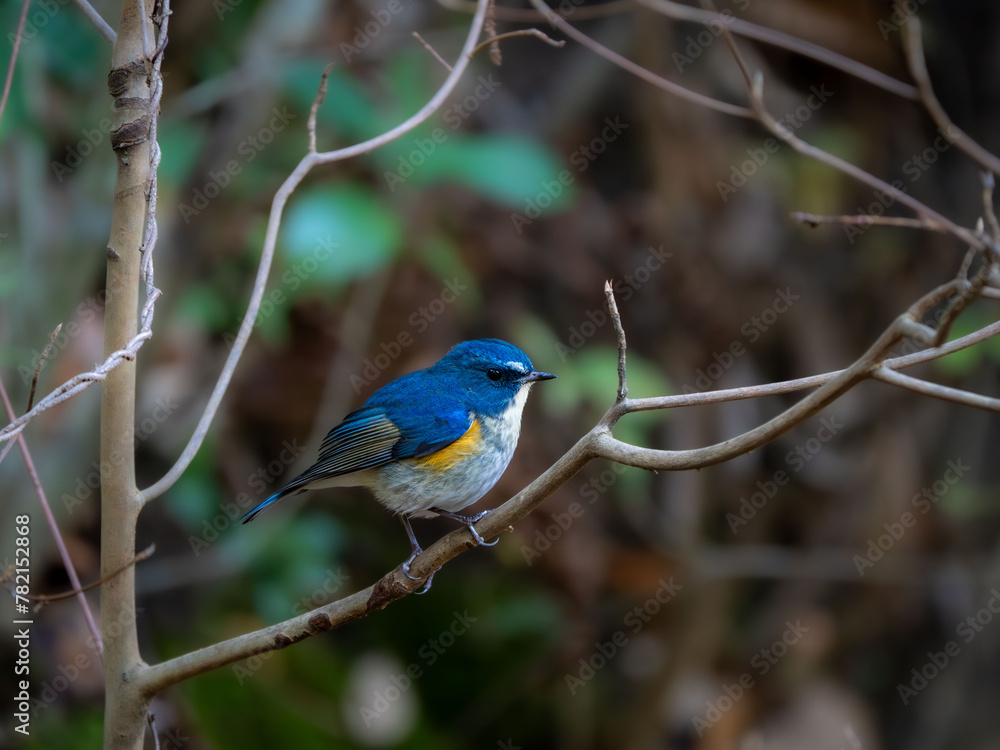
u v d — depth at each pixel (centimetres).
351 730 1209
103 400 494
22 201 924
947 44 1327
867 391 1334
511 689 1310
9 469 916
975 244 454
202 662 511
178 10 1020
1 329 919
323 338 1174
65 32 920
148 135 486
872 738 1287
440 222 1173
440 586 1357
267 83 1023
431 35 1166
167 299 1027
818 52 819
